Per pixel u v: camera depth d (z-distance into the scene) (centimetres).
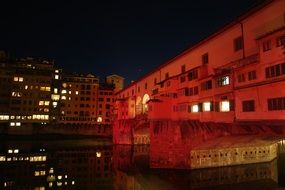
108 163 6456
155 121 5144
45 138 10800
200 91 4047
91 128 11950
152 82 6744
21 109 10769
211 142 4247
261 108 2689
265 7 2839
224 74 3366
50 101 11325
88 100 12681
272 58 2545
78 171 5553
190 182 4544
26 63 11656
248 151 5725
